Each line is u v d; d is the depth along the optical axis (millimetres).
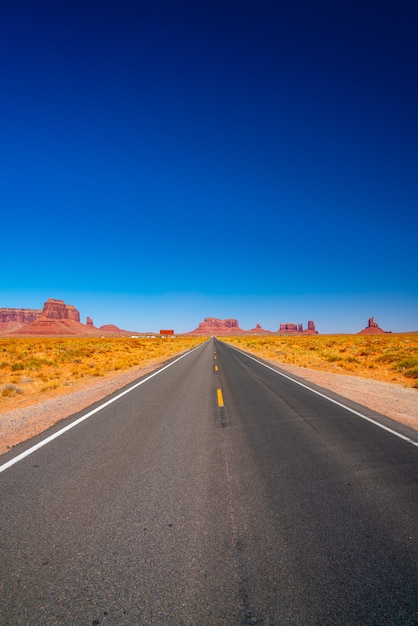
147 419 8305
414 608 2498
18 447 6238
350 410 9547
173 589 2672
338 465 5422
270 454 5910
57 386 14094
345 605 2518
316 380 15984
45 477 4879
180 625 2336
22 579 2803
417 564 2998
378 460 5664
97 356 31688
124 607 2500
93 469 5180
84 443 6457
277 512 3904
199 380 15391
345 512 3918
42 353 31859
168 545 3254
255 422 8078
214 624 2340
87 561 3020
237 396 11461
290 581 2760
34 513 3861
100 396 11594
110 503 4105
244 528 3559
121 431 7270
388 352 31500
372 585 2727
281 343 58656
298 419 8414
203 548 3209
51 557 3080
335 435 7090
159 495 4324
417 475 5043
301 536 3414
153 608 2488
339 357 26219
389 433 7297
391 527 3605
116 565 2963
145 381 15188
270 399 10984
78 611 2471
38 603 2549
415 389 14094
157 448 6176
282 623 2350
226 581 2758
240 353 36969
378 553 3150
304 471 5156
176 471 5121
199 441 6605
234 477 4914
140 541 3320
